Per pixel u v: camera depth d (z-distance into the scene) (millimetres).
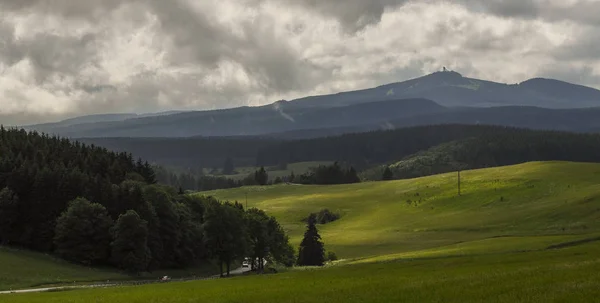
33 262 112812
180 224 144375
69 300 54750
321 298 42125
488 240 121750
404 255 113750
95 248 125375
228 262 120812
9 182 138500
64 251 123938
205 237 119688
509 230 146250
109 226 128125
